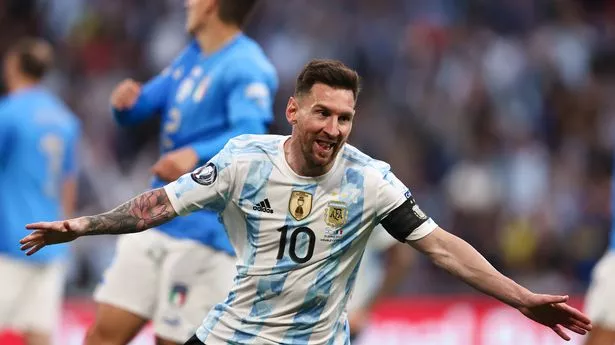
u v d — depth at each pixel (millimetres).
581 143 46281
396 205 14234
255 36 50906
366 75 49969
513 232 40094
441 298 32906
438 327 30766
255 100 18578
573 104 47969
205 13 19234
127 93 19906
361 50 50469
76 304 29688
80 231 13727
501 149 44375
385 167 14477
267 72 18984
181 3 50125
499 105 48094
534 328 30312
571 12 53094
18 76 26109
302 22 51469
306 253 14141
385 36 51531
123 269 18859
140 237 18922
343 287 14492
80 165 39688
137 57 49656
